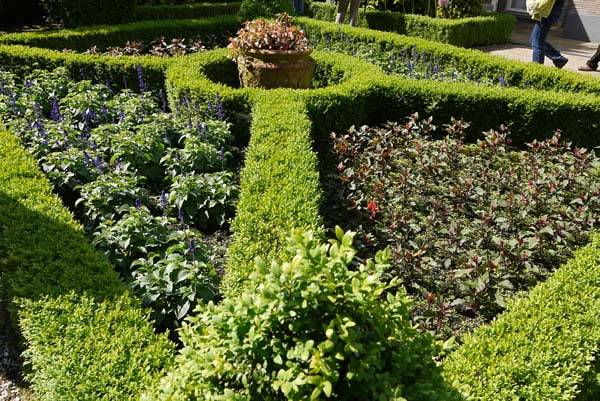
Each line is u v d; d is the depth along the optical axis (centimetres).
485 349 271
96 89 663
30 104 594
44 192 418
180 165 494
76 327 273
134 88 756
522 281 399
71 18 1036
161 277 345
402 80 699
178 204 440
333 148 541
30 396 308
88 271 323
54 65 739
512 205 445
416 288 381
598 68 1107
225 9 1341
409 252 382
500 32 1424
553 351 272
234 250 338
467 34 1320
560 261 423
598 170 510
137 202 401
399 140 557
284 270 183
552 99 634
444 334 340
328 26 1034
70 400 231
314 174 427
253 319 183
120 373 245
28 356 277
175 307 341
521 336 279
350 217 457
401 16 1338
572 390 252
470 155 564
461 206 481
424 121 595
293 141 489
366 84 680
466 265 384
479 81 802
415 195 488
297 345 175
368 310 192
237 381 190
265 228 353
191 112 596
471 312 369
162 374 241
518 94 649
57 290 303
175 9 1238
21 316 295
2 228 369
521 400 247
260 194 396
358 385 183
